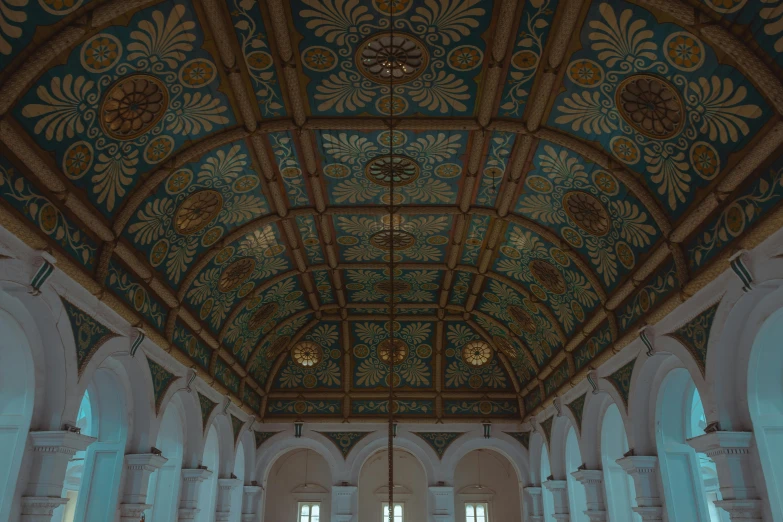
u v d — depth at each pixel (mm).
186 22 5352
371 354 14055
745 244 5250
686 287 6227
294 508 17703
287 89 6391
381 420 13805
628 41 5352
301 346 14023
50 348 5758
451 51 5992
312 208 8891
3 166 4828
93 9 4656
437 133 7238
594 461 9844
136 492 7348
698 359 6297
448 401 14055
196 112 6348
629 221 7172
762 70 4531
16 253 5031
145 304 7613
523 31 5637
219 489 11484
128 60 5340
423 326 13734
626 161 6504
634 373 7949
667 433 7727
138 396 7707
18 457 5484
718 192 5535
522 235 9242
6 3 4254
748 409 5770
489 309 12570
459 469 18328
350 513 13117
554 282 9766
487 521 17750
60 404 5789
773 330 5574
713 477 13977
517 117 6770
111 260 6730
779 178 4867
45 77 4852
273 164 7762
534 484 13383
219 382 10758
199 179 7281
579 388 10320
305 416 13844
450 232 9781
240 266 9680
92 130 5574
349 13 5559
